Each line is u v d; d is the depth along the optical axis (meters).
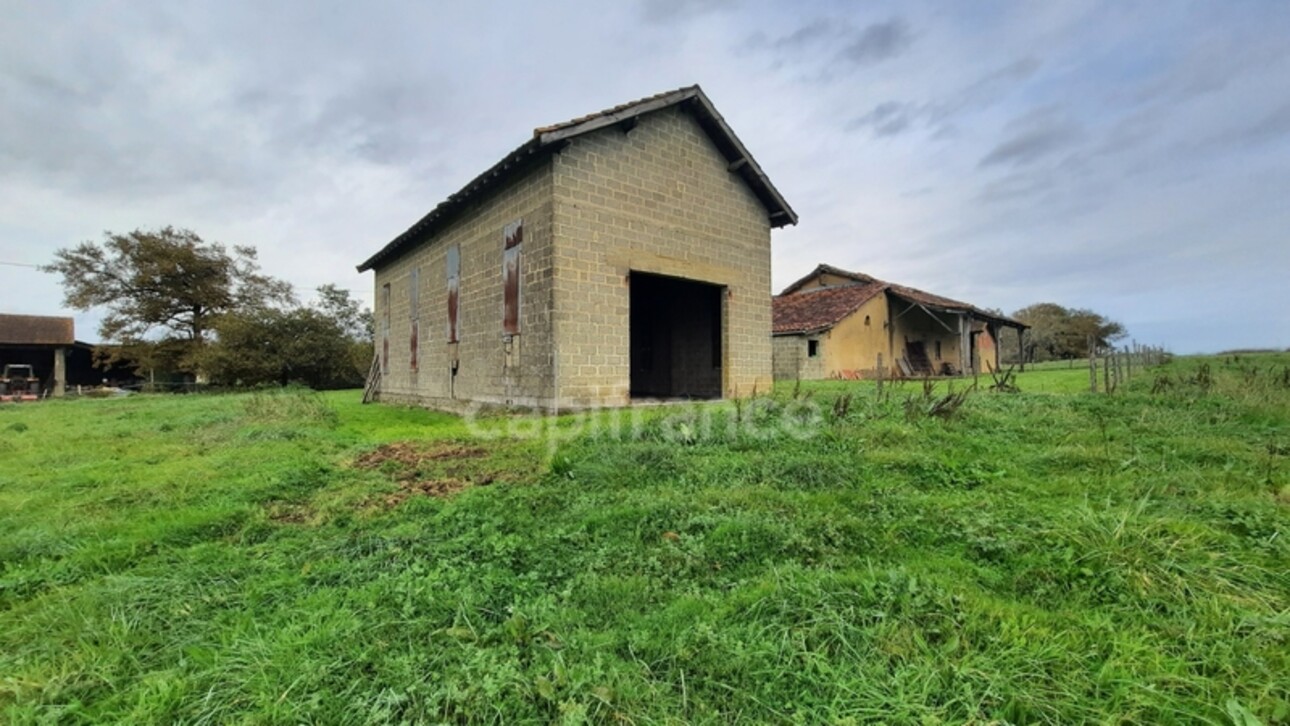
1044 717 1.60
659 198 9.22
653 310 13.95
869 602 2.24
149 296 26.91
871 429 5.85
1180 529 2.82
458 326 10.80
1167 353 16.09
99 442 7.35
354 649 2.03
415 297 13.08
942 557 2.82
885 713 1.62
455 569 2.76
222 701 1.76
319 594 2.53
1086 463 4.52
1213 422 6.04
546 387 8.05
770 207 11.31
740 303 10.63
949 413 6.41
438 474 4.96
